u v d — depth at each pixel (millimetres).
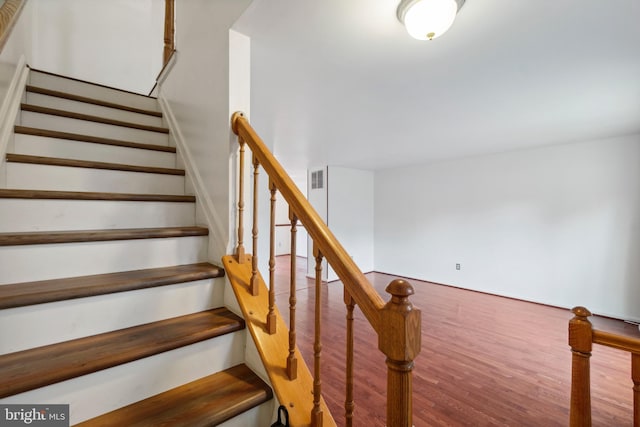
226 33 1382
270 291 1179
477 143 3688
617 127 2977
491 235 4414
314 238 932
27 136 1537
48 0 2938
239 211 1375
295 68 1770
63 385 838
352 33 1405
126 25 3420
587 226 3580
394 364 664
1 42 1011
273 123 2857
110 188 1635
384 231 5949
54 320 981
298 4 1196
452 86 1998
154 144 2113
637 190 3258
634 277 3277
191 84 1771
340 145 3791
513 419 1778
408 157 4621
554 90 2057
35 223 1272
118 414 904
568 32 1392
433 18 1199
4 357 892
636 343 1064
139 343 998
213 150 1514
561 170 3766
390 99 2248
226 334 1163
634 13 1246
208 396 996
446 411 1851
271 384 1043
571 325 1199
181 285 1253
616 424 1748
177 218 1673
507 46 1521
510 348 2701
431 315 3561
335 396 2014
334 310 3824
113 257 1275
